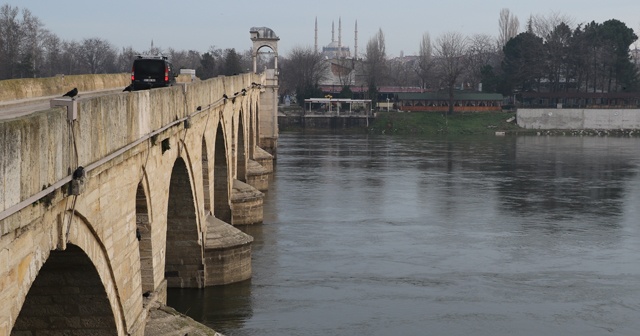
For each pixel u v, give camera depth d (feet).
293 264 199.62
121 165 96.78
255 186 319.47
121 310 98.27
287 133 627.87
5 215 59.62
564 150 509.76
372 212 277.23
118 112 93.35
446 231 245.86
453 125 649.20
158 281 122.72
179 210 159.12
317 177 369.91
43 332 92.53
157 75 185.37
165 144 122.93
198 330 114.32
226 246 172.04
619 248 225.35
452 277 191.52
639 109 652.48
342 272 193.26
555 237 239.09
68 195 75.61
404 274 193.36
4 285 60.64
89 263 85.92
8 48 474.90
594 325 159.43
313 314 160.76
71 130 75.87
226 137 223.30
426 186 342.23
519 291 180.96
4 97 164.76
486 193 324.19
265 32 492.95
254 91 376.27
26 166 64.34
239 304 165.07
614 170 404.98
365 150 503.20
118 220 96.12
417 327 154.92
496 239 235.40
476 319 160.76
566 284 187.32
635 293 180.86
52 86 196.13
